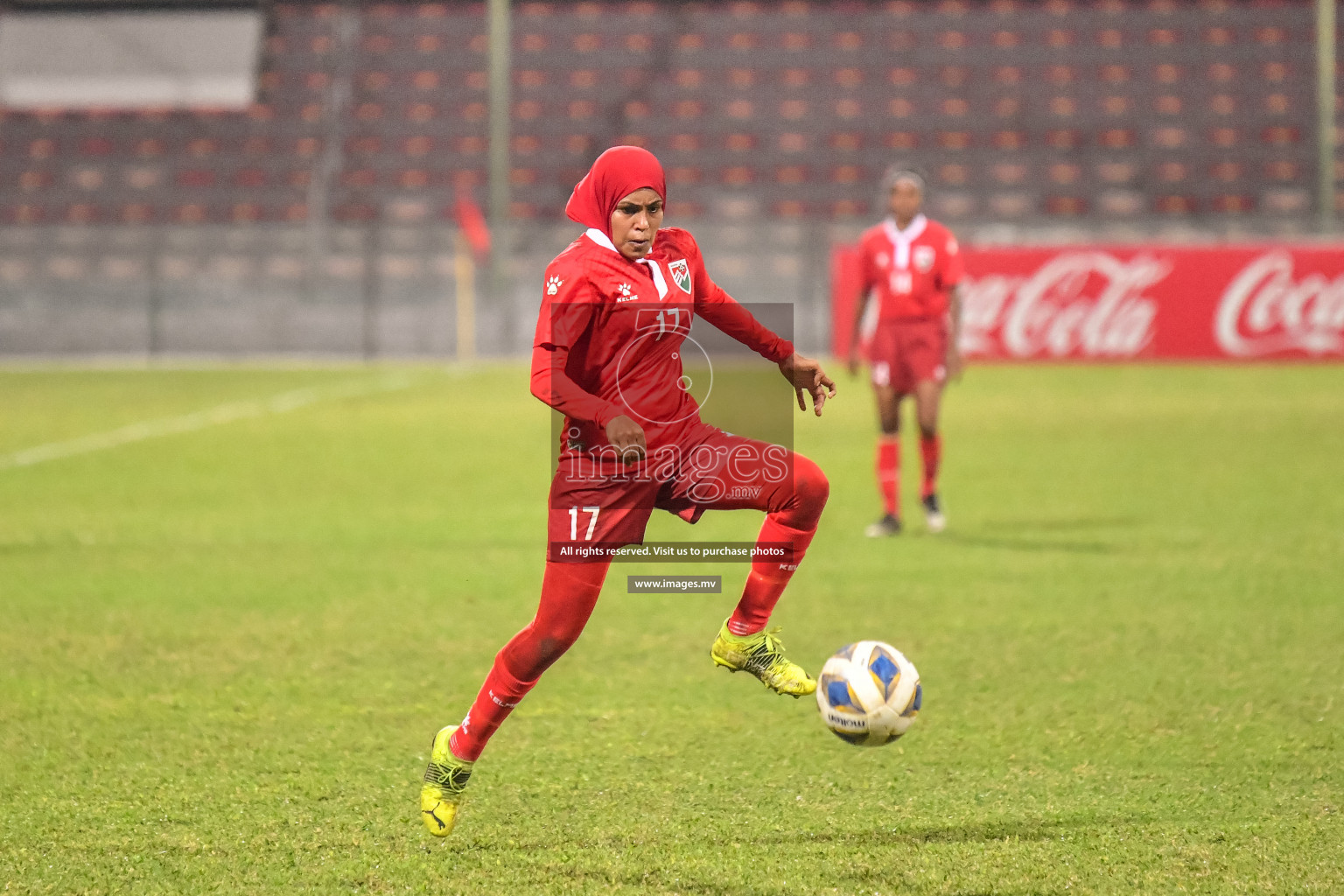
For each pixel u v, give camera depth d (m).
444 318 90.69
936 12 111.62
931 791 15.59
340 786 15.92
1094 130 104.50
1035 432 49.38
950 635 22.77
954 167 102.62
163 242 94.62
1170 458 43.03
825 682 14.55
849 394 64.94
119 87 109.00
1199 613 24.03
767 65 110.00
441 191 102.12
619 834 14.38
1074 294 74.06
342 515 34.72
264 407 59.69
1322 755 16.72
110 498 37.31
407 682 20.31
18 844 14.22
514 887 13.05
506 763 16.67
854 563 28.73
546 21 112.12
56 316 91.81
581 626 13.73
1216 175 101.88
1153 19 110.94
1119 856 13.64
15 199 103.56
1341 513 33.47
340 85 109.50
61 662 21.47
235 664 21.36
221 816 14.96
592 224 13.47
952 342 32.41
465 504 36.38
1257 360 73.88
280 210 102.56
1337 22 109.94
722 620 24.03
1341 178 101.06
